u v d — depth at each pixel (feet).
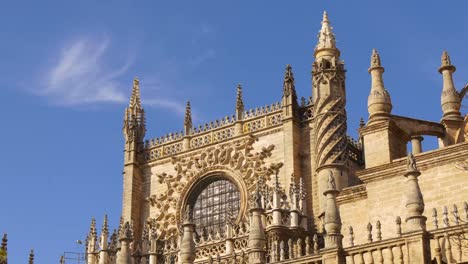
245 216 206.18
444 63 146.20
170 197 221.25
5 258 124.26
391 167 126.62
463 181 119.85
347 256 106.01
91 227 215.31
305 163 204.03
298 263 110.52
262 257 118.83
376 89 137.69
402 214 123.75
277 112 211.82
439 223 119.85
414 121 137.49
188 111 228.43
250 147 213.25
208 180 218.18
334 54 205.98
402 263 100.42
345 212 132.57
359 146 211.61
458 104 143.23
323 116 198.18
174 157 224.53
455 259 101.45
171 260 204.33
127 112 235.20
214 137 220.43
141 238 216.54
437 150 123.03
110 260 208.54
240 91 220.64
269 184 205.87
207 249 195.72
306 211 192.34
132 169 226.17
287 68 213.66
